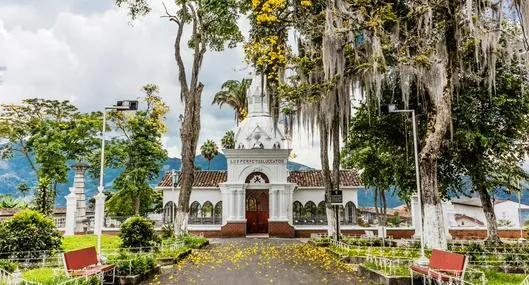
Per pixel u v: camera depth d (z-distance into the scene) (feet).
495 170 68.59
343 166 129.18
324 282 39.60
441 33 51.39
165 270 47.06
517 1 44.68
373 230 100.58
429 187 49.26
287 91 60.59
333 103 60.54
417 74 51.19
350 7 54.65
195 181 116.26
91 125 125.29
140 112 126.62
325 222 109.91
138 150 123.75
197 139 76.28
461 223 147.23
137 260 40.83
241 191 106.52
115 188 122.52
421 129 64.59
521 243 71.26
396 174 72.69
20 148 131.54
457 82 56.44
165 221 111.55
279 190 106.11
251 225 109.40
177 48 77.25
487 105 63.00
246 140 116.16
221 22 73.77
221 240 94.79
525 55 47.34
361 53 58.29
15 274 31.94
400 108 65.26
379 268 41.73
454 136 61.26
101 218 42.37
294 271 46.24
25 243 51.06
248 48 69.36
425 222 49.39
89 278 32.42
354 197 109.81
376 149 81.20
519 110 62.75
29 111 128.26
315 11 62.49
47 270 41.47
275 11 64.49
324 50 54.75
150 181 128.88
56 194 125.80
